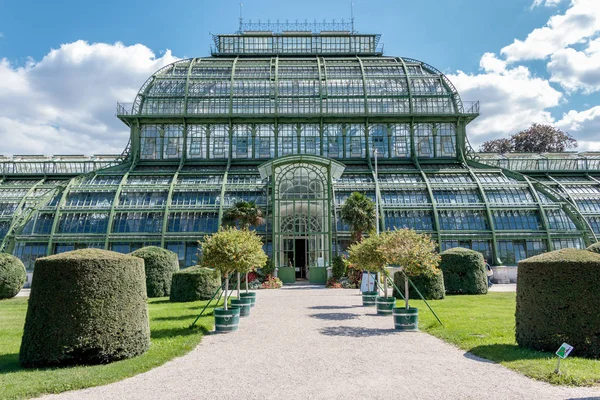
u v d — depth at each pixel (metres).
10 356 14.42
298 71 61.91
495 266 47.47
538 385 10.84
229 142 57.41
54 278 13.09
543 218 49.38
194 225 48.56
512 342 15.34
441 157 58.34
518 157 60.53
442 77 60.81
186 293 30.45
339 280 41.91
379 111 58.41
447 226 49.31
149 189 50.91
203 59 63.66
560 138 84.88
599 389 10.51
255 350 15.11
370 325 20.08
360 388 10.74
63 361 12.82
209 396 10.31
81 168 57.47
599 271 13.34
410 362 13.23
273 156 57.50
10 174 55.47
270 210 49.03
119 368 12.42
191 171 54.34
